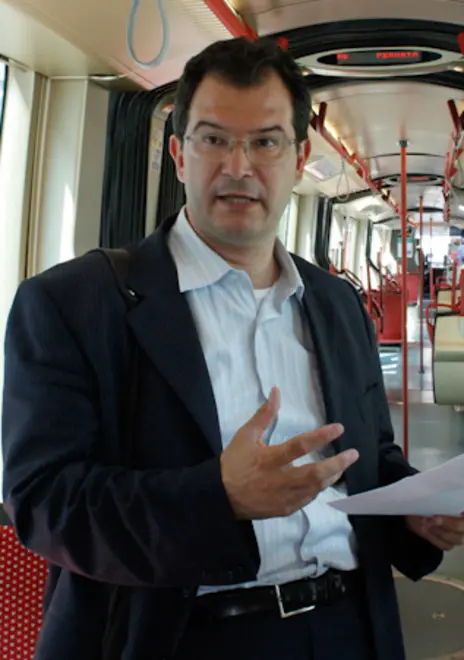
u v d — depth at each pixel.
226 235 1.33
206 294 1.34
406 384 4.55
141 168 4.42
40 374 1.14
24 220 3.91
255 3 3.58
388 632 1.35
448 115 6.31
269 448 0.98
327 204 11.36
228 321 1.34
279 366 1.37
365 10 3.68
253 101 1.29
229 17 3.21
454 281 6.73
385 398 1.66
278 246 1.49
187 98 1.36
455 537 1.37
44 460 1.10
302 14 3.72
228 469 1.01
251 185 1.31
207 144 1.32
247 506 1.00
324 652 1.25
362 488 1.39
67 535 1.06
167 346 1.21
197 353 1.22
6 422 1.16
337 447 1.38
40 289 1.19
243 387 1.30
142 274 1.28
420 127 6.87
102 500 1.05
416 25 3.93
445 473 1.07
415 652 2.48
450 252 19.34
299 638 1.24
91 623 1.16
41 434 1.12
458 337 5.03
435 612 2.88
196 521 1.01
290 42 4.11
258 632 1.20
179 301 1.27
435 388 5.01
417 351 12.34
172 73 3.93
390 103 5.85
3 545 1.56
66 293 1.19
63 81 3.90
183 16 3.18
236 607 1.20
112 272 1.26
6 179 3.86
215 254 1.35
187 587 1.15
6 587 1.55
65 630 1.15
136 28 3.23
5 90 3.76
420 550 1.50
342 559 1.33
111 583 1.17
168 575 1.05
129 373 1.21
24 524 1.11
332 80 5.23
